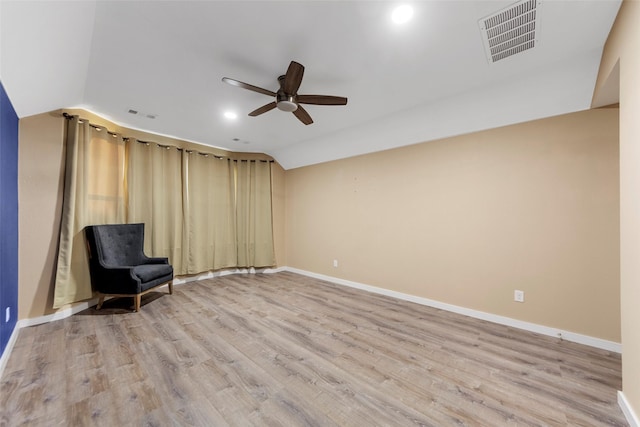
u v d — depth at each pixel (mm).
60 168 2969
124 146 3797
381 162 4047
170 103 2994
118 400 1683
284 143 4676
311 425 1508
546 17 1709
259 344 2438
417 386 1857
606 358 2217
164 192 4258
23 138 2723
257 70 2332
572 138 2547
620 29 1611
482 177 3074
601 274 2406
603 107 2412
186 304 3488
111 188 3574
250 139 4434
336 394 1769
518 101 2627
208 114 3322
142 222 3986
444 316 3139
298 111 2609
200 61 2193
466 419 1561
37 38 1666
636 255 1427
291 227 5520
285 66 2271
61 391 1761
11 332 2357
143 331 2674
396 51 2068
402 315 3162
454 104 2910
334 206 4699
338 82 2541
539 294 2703
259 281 4730
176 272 4363
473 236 3135
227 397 1727
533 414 1601
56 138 2943
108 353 2246
